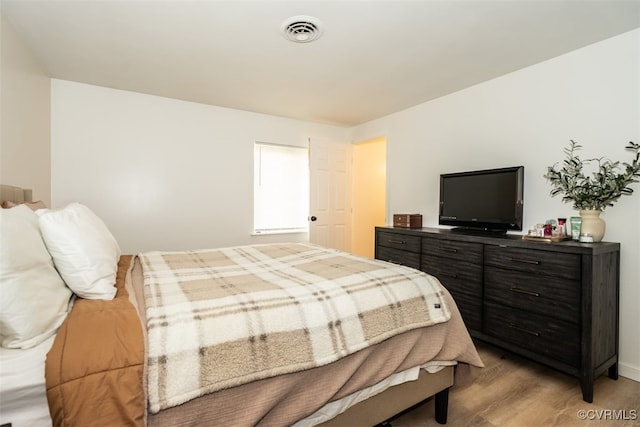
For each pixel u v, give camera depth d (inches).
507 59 98.0
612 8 71.4
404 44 88.9
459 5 71.1
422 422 64.6
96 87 124.4
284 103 143.1
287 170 171.9
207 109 146.8
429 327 58.3
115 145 128.6
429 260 114.7
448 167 130.2
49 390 30.5
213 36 85.5
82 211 56.9
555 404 71.1
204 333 39.2
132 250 133.7
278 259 82.2
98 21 78.6
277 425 41.4
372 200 198.4
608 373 82.4
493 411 68.4
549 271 80.0
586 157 89.8
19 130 88.4
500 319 91.6
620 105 83.4
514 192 101.1
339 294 52.6
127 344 35.2
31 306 36.3
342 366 47.6
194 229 145.8
